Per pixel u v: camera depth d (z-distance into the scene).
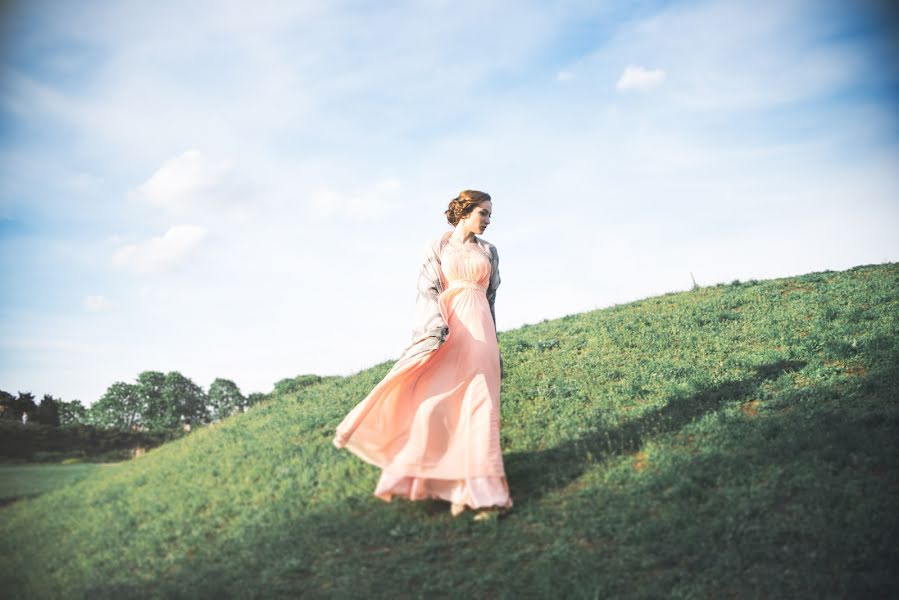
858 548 4.16
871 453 5.42
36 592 4.45
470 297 5.73
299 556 4.70
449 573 4.35
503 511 5.09
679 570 4.16
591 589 4.00
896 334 8.92
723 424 6.54
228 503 5.74
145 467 6.74
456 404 5.33
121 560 4.86
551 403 8.06
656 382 8.47
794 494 4.96
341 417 8.11
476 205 5.79
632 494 5.26
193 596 4.18
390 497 5.08
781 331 10.07
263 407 9.24
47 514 5.67
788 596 3.79
